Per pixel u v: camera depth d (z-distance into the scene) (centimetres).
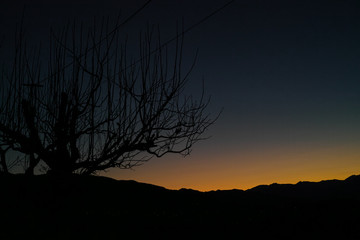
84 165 563
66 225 726
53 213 628
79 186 586
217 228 1147
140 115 580
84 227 798
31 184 611
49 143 557
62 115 557
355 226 1149
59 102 564
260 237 1066
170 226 1094
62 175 570
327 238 1042
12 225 644
